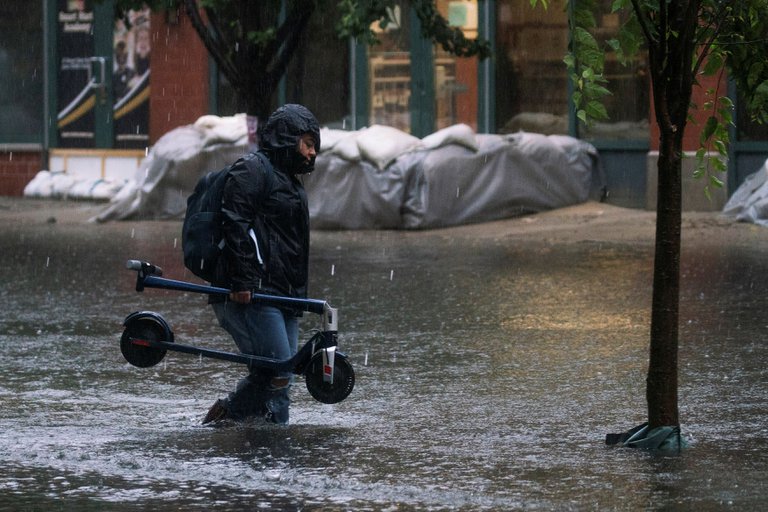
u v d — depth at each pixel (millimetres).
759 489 13008
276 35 37844
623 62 15672
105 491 13219
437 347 23312
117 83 60219
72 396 19188
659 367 15172
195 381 20453
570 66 15070
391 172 46719
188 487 13367
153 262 37250
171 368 21562
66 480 13688
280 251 16359
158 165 50250
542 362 21719
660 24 14656
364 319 26594
